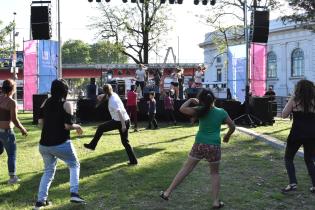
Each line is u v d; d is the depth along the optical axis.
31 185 8.10
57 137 6.47
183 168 6.64
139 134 15.58
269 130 16.36
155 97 21.20
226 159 10.42
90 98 20.48
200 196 7.30
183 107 6.52
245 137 14.22
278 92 66.38
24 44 21.66
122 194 7.48
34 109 18.31
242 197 7.22
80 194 7.48
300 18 24.05
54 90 6.54
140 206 6.82
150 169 9.38
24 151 11.79
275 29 66.12
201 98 6.47
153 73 26.56
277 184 8.03
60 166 9.66
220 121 6.47
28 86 22.39
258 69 21.00
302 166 9.47
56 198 7.23
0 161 10.29
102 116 20.14
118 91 23.77
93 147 9.72
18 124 7.93
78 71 70.44
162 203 6.95
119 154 11.20
